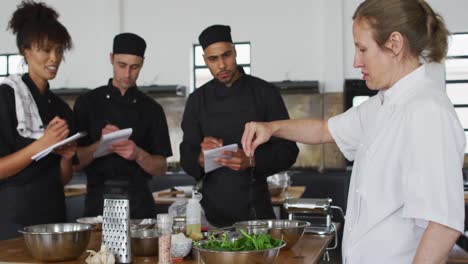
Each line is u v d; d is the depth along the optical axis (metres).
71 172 3.00
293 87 8.99
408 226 1.61
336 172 8.91
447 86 9.21
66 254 2.04
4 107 2.66
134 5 10.00
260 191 3.24
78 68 10.13
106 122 3.54
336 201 7.82
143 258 2.15
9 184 2.66
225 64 3.19
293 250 2.24
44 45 2.70
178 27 9.84
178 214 3.04
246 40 9.61
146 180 3.60
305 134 2.21
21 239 2.47
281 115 3.29
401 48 1.60
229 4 9.66
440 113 1.51
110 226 2.05
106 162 3.43
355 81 8.89
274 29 9.52
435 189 1.47
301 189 5.87
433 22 1.63
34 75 2.80
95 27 10.06
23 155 2.54
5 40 10.39
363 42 1.65
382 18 1.61
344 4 9.35
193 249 2.16
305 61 9.43
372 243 1.65
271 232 2.21
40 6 2.78
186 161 3.28
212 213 3.23
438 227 1.46
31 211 2.68
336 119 2.16
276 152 3.17
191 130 3.36
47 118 2.86
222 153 3.01
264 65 9.55
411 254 1.61
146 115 3.63
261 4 9.55
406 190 1.53
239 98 3.28
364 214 1.67
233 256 1.76
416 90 1.62
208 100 3.34
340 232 6.91
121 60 3.45
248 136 2.21
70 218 6.72
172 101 9.59
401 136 1.60
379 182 1.64
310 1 9.40
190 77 9.80
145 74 9.95
